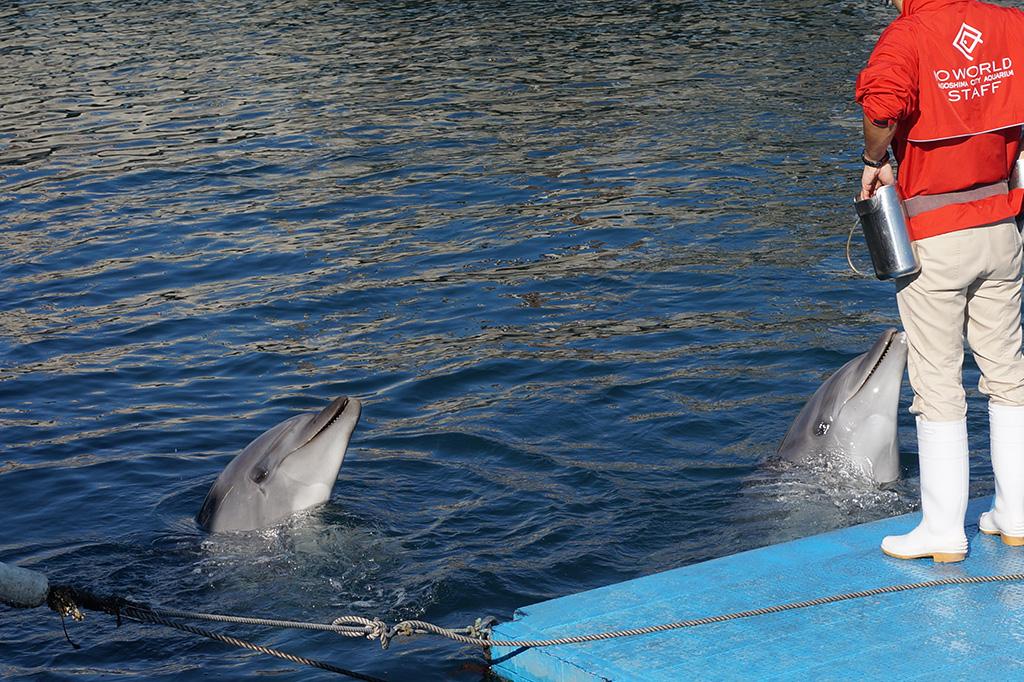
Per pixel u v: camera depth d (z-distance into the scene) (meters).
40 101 25.06
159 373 11.22
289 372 11.13
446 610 6.86
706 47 27.75
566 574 7.23
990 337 5.50
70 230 16.31
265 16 34.78
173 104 24.27
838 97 21.97
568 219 15.68
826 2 33.28
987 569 5.59
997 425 5.66
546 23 31.84
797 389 10.07
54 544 7.96
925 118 5.12
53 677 6.32
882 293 12.34
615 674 5.04
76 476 9.06
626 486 8.44
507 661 5.44
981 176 5.20
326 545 7.69
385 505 8.29
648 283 13.11
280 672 6.27
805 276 13.02
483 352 11.34
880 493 8.05
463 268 13.97
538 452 9.13
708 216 15.46
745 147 18.86
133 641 6.68
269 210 16.86
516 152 19.38
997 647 5.00
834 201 15.77
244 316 12.72
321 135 21.17
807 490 8.13
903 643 5.08
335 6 36.16
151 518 8.31
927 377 5.52
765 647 5.14
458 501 8.34
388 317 12.52
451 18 33.16
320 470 8.11
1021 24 5.17
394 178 18.22
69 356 11.72
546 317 12.26
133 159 20.14
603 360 10.97
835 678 4.87
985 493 7.90
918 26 5.10
